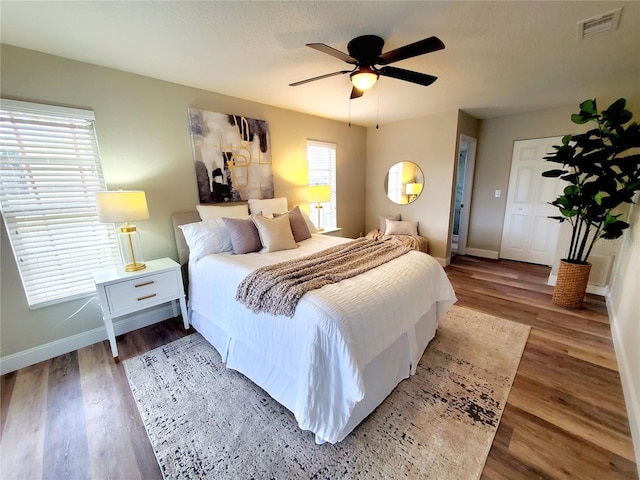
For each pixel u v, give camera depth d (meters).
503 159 4.48
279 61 2.29
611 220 2.54
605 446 1.40
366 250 2.42
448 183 4.19
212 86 2.83
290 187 3.87
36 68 2.02
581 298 2.87
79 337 2.35
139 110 2.51
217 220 2.71
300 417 1.38
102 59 2.19
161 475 1.30
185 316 2.61
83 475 1.31
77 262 2.32
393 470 1.30
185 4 1.54
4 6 1.51
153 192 2.67
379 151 4.97
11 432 1.55
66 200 2.22
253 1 1.53
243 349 1.92
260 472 1.30
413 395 1.77
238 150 3.21
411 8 1.62
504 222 4.66
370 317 1.53
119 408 1.71
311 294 1.56
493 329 2.53
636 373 1.61
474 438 1.46
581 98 3.38
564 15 1.69
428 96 3.29
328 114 4.07
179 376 1.99
